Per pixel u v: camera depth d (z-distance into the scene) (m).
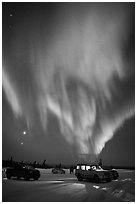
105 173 24.34
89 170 25.09
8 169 25.73
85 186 19.03
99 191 15.84
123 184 21.98
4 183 19.48
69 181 24.50
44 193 13.95
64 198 12.30
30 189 15.80
